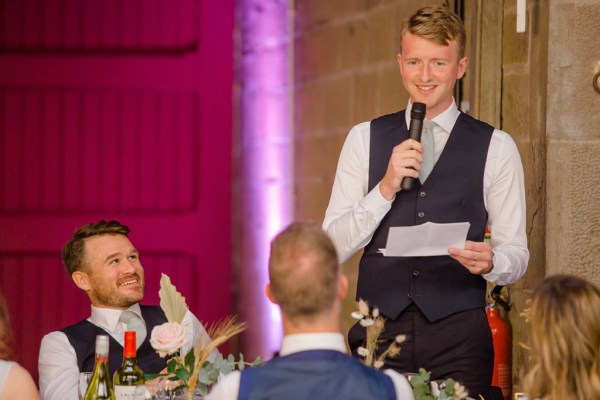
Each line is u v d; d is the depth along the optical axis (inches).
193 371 166.2
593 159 236.2
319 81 345.1
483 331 194.7
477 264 181.8
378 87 309.0
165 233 368.5
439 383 166.7
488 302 248.2
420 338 194.1
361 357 197.5
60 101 362.0
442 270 194.5
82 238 218.4
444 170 195.8
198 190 370.3
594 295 141.3
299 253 125.2
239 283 372.5
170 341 165.6
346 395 123.7
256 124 370.9
